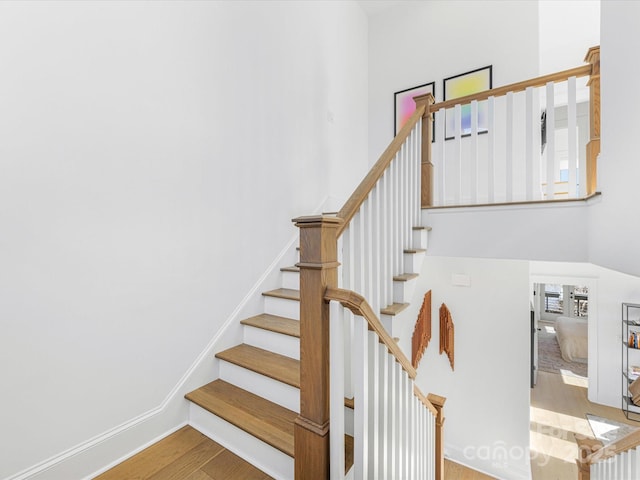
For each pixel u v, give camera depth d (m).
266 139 2.61
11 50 1.29
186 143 1.97
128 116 1.68
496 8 3.50
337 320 1.15
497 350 3.54
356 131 4.07
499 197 3.42
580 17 3.86
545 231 2.01
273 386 1.83
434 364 3.86
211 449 1.70
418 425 1.76
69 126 1.46
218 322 2.17
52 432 1.41
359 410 1.15
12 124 1.29
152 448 1.71
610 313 4.59
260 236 2.54
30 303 1.35
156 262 1.81
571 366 6.16
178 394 1.90
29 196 1.34
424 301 3.85
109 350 1.60
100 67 1.56
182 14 1.95
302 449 1.22
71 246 1.47
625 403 4.40
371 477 1.22
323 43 3.39
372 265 1.68
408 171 2.24
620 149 1.30
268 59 2.63
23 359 1.33
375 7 4.20
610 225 1.46
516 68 3.38
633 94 1.15
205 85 2.09
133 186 1.70
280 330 2.09
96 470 1.54
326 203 3.43
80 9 1.49
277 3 2.73
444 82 3.79
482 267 3.62
